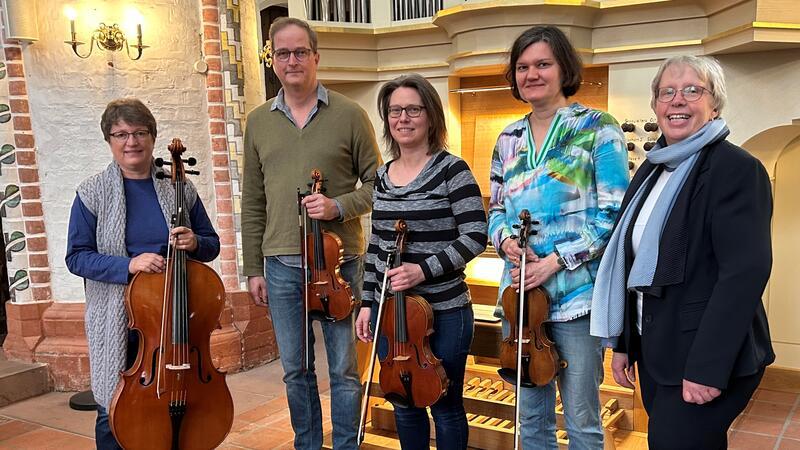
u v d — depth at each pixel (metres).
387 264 2.05
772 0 2.68
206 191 4.25
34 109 3.94
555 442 2.12
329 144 2.43
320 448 2.59
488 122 3.71
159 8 4.02
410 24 3.67
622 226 1.75
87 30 3.89
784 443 3.04
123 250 2.19
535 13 3.12
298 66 2.36
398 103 2.06
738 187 1.52
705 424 1.56
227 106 4.25
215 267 4.31
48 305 4.05
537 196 1.97
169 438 2.15
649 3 3.05
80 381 3.96
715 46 2.97
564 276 1.94
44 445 3.19
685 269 1.58
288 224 2.45
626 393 3.00
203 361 2.23
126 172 2.25
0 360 4.04
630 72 3.20
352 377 2.50
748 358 1.52
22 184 3.96
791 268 3.84
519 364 1.89
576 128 1.95
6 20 3.77
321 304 2.36
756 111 3.04
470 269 3.52
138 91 4.00
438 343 2.09
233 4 4.23
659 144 1.74
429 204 2.07
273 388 3.95
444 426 2.12
